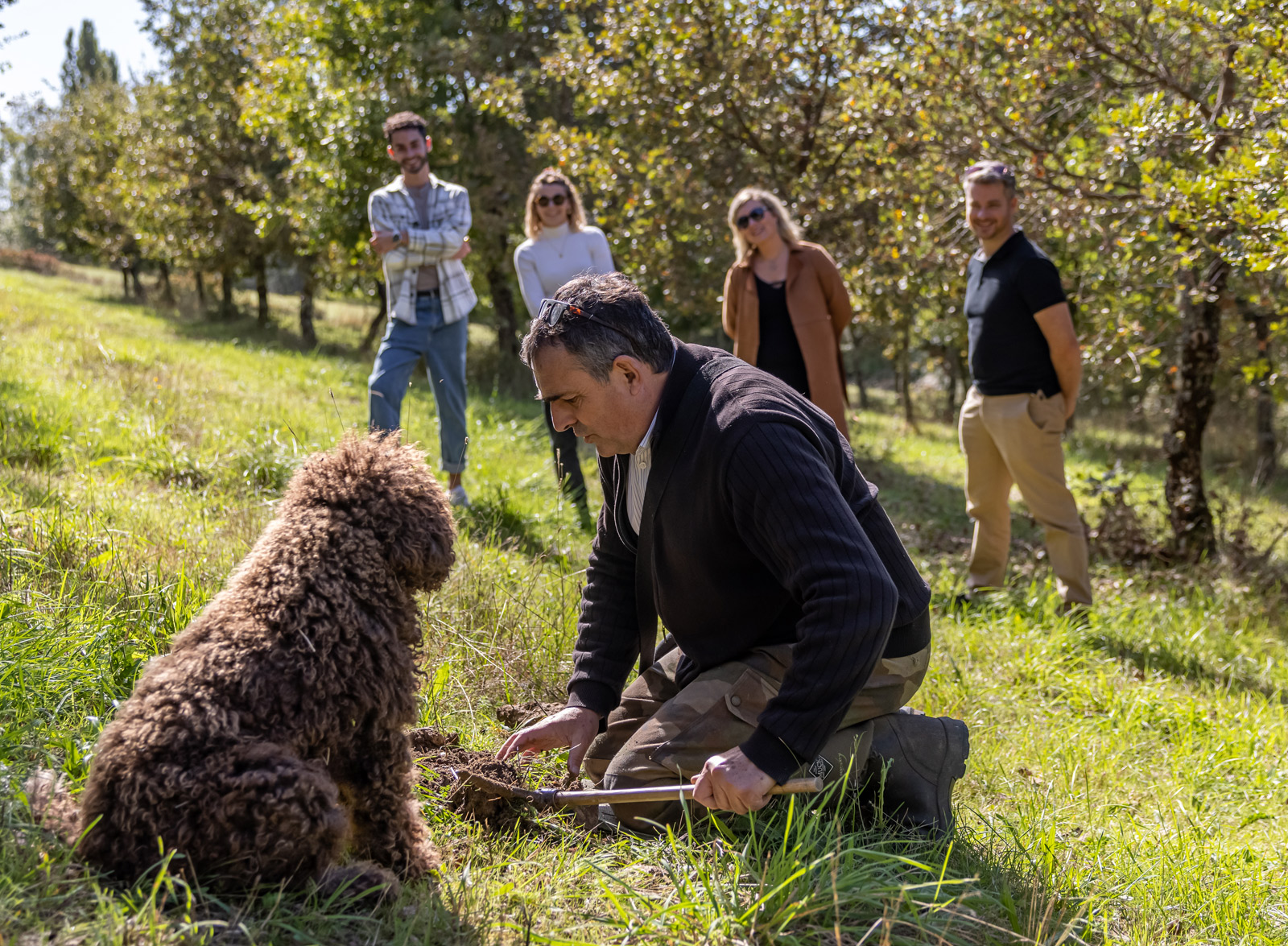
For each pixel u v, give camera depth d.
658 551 2.57
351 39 16.92
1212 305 7.86
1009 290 5.53
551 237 6.20
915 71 8.26
